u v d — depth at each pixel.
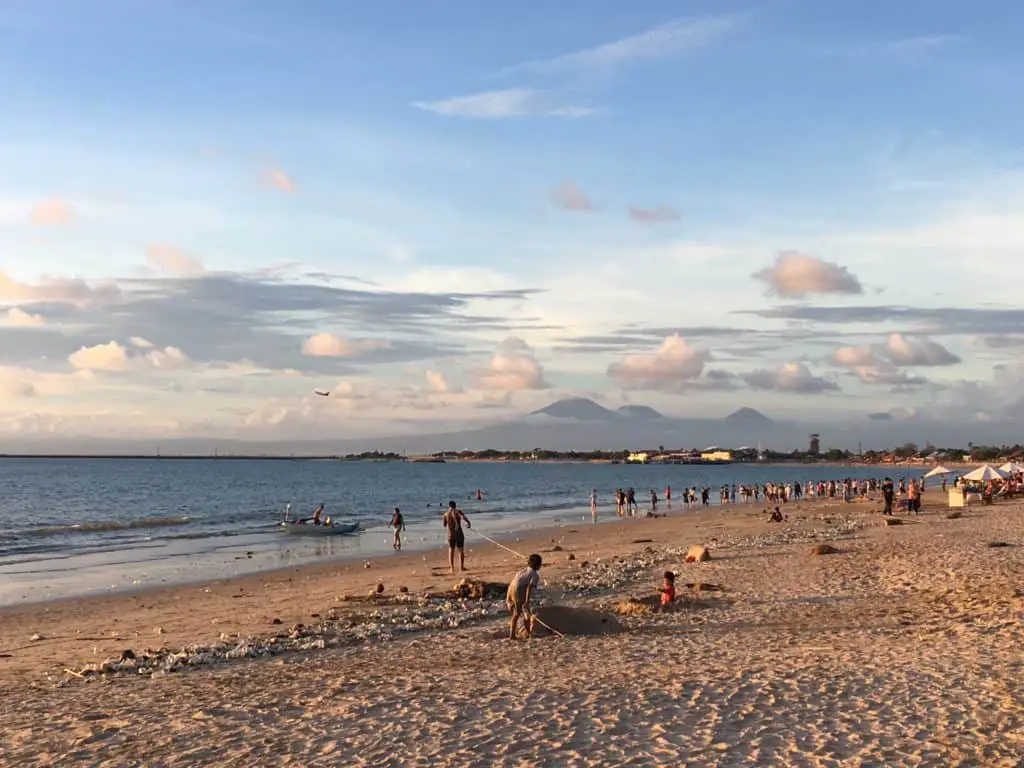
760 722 8.24
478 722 8.62
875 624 13.88
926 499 62.19
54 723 9.32
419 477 165.88
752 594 17.84
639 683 9.98
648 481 160.00
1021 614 13.48
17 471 173.88
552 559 28.75
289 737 8.38
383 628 15.48
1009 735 7.55
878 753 7.24
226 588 22.95
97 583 24.44
